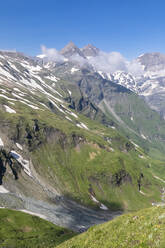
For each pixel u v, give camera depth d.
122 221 24.58
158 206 25.83
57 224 129.25
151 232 17.73
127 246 17.67
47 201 162.62
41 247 98.25
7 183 154.88
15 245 92.00
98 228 25.80
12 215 115.31
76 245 24.05
